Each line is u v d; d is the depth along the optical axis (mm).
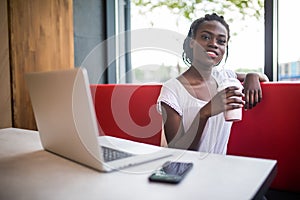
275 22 2078
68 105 733
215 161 825
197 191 604
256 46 2160
